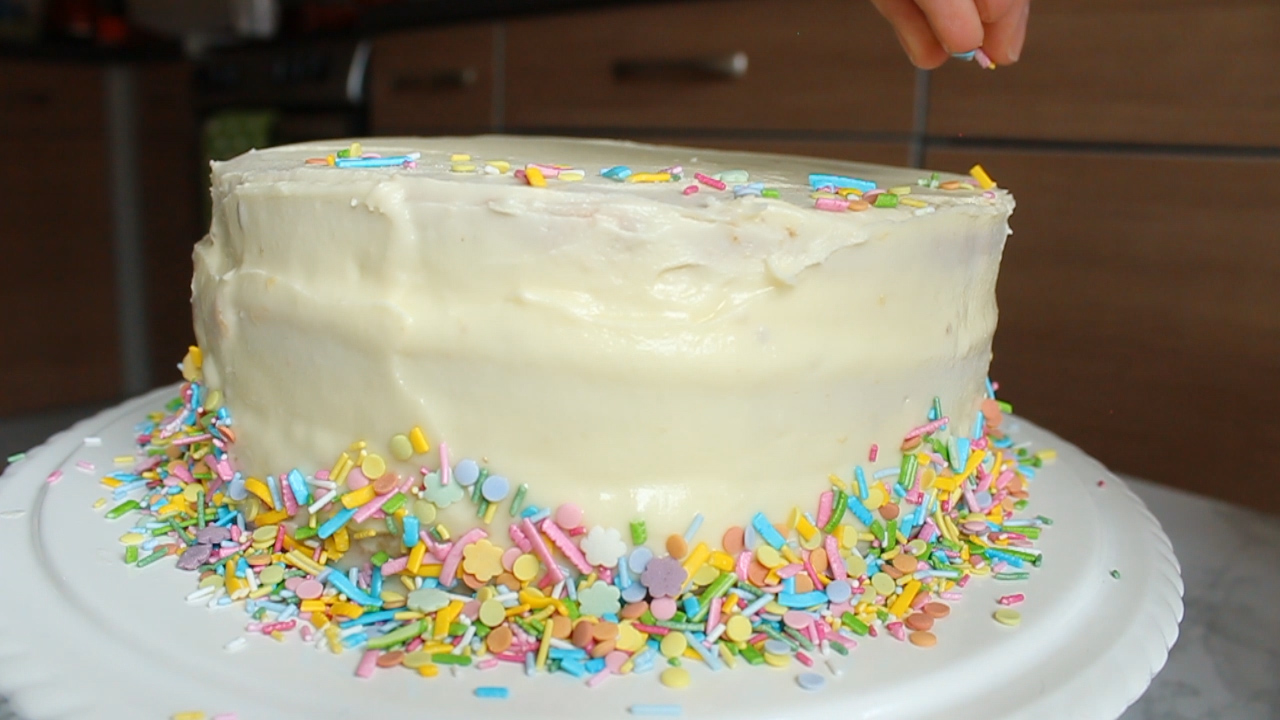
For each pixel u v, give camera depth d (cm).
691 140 75
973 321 38
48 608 32
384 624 32
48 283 114
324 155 39
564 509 32
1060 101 59
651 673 30
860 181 37
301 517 34
